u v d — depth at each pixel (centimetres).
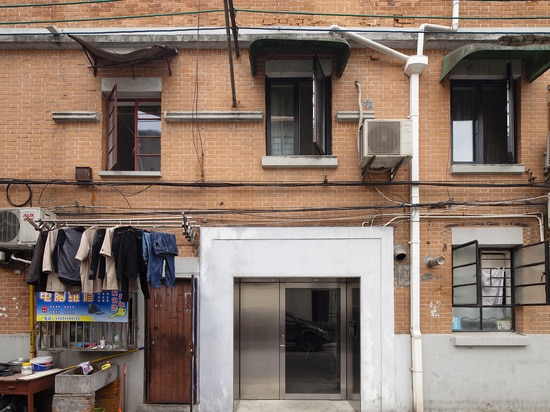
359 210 734
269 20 750
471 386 709
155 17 748
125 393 712
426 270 725
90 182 707
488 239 729
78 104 736
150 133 772
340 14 694
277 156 729
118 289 617
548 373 709
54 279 618
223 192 732
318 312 797
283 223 732
